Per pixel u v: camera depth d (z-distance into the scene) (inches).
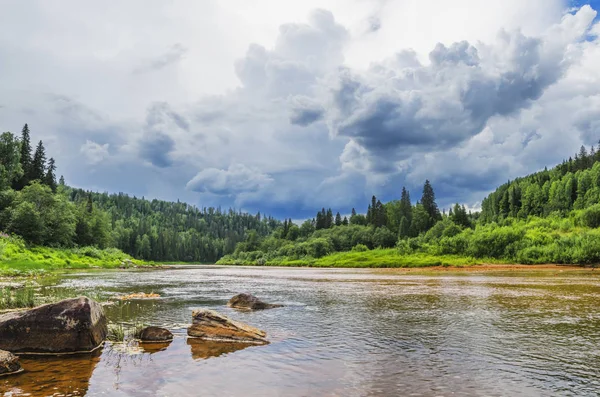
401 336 593.6
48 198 3622.0
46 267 2480.3
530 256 3447.3
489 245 3762.3
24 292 1048.8
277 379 387.5
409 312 840.9
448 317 768.9
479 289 1366.9
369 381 380.8
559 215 5472.4
